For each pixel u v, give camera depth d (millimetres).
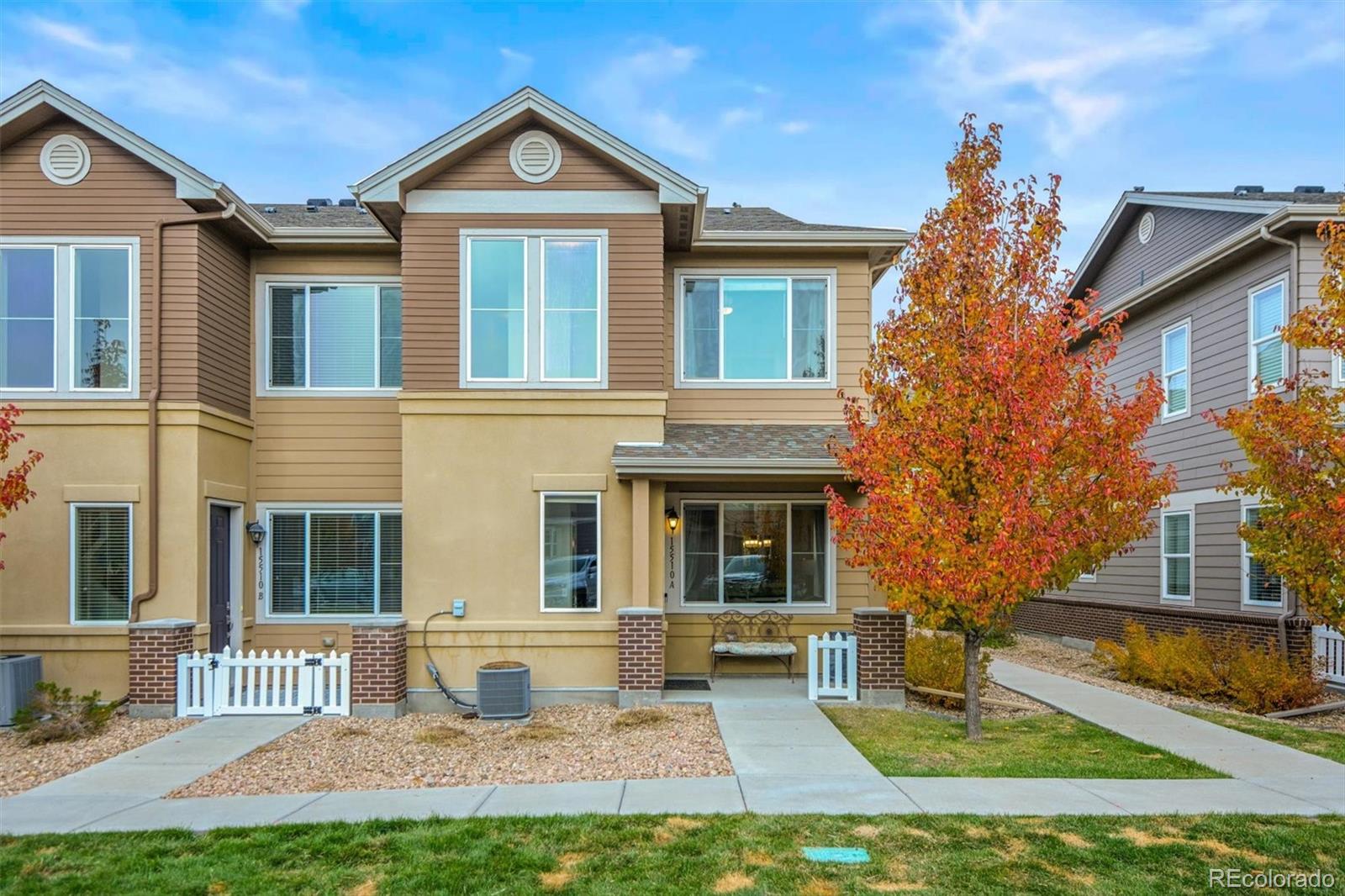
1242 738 9328
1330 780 7625
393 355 13172
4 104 10930
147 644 10539
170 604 11102
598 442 11648
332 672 10734
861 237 12820
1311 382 11719
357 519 13070
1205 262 14227
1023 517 8422
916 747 8789
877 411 9820
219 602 12125
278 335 13133
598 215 11805
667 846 5902
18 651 11031
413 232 11703
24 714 9578
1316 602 9172
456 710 11125
